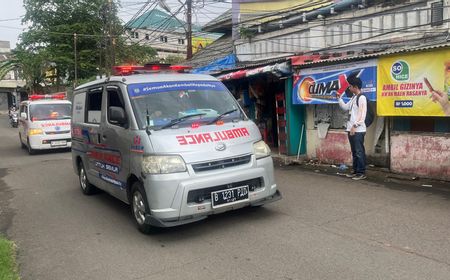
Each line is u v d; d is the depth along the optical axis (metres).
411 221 5.38
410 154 8.05
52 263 4.77
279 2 16.00
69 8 32.69
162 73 6.64
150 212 5.18
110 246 5.18
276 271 4.13
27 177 10.59
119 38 30.22
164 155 5.06
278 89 11.98
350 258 4.32
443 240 4.69
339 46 11.38
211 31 20.58
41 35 31.81
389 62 7.82
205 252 4.75
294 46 13.58
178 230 5.56
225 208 5.20
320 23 12.42
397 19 10.34
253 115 12.95
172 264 4.50
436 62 7.12
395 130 8.38
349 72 8.60
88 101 7.47
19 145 18.73
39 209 7.29
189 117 5.66
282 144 11.01
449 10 9.24
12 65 37.25
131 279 4.20
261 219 5.76
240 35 15.59
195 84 6.20
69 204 7.50
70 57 31.56
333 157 9.77
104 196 8.01
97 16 32.69
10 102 54.56
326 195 6.91
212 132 5.43
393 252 4.42
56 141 15.16
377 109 8.12
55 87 32.97
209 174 5.11
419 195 6.63
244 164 5.40
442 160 7.52
